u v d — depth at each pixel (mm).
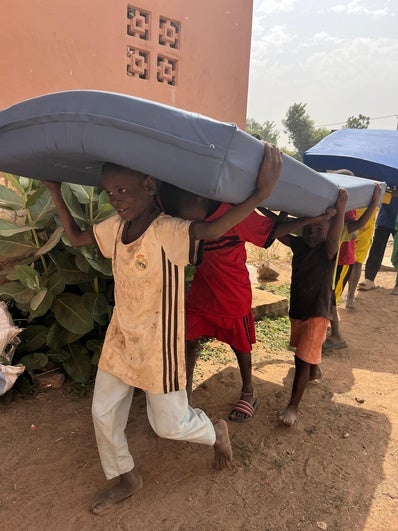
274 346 4430
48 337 3346
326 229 2875
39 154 1806
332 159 4125
